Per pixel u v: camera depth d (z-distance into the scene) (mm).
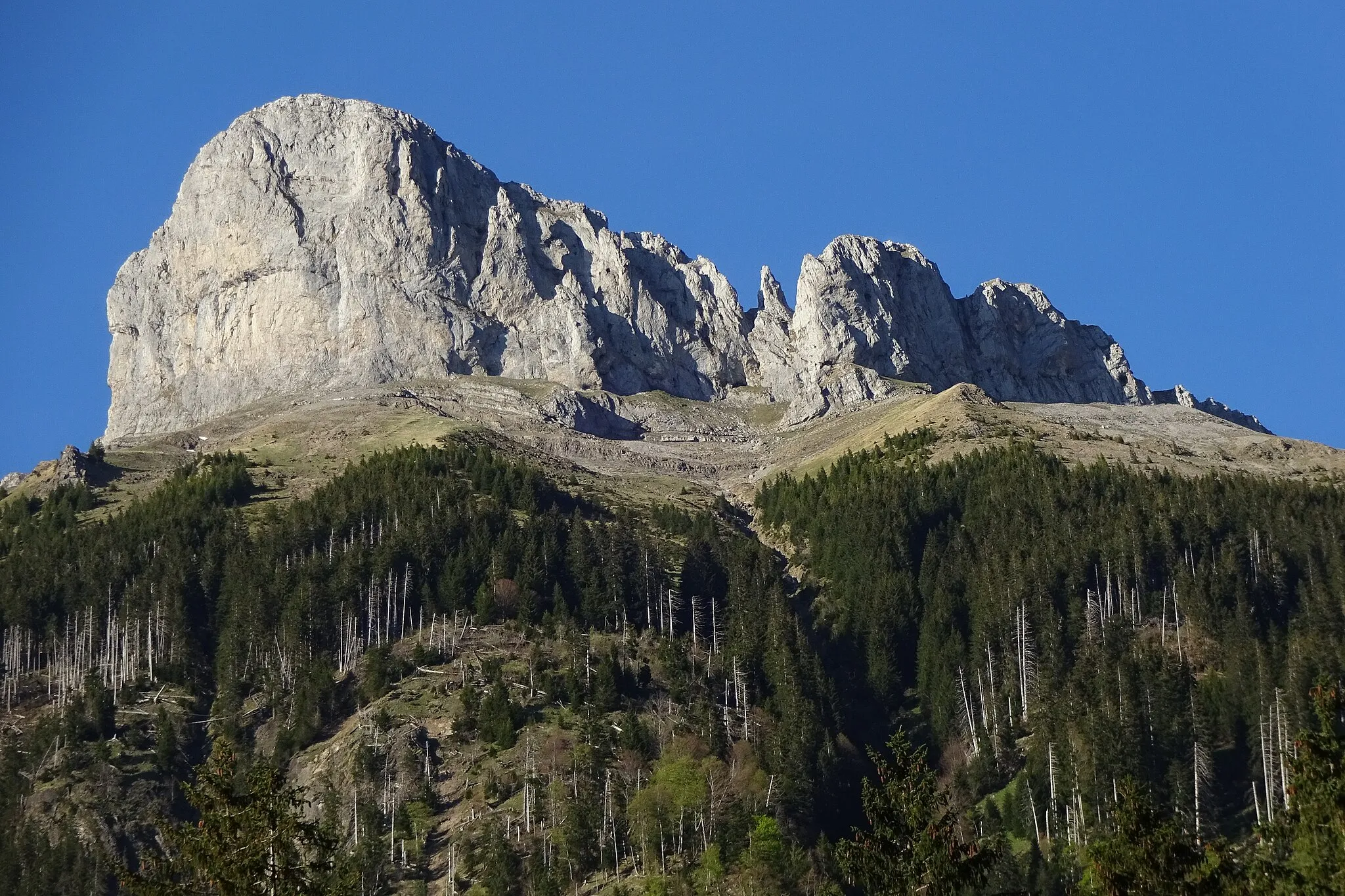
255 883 101500
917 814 116812
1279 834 110062
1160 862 111500
